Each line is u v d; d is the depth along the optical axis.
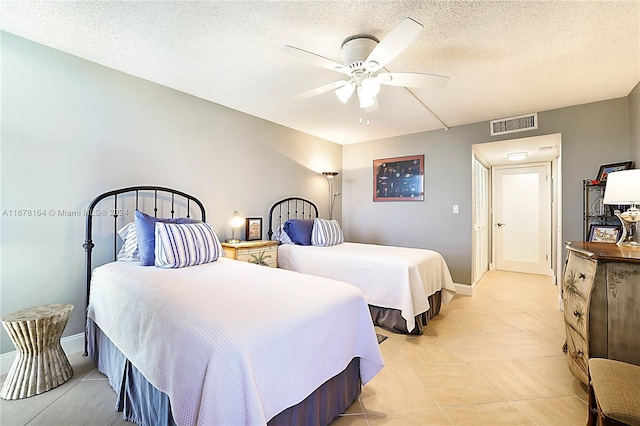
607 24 1.82
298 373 1.26
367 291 2.87
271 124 3.89
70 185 2.25
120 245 2.50
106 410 1.61
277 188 3.99
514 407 1.68
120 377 1.68
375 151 4.80
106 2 1.66
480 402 1.73
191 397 1.06
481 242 4.95
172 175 2.87
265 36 1.98
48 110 2.14
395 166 4.58
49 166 2.15
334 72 2.51
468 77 2.55
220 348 1.05
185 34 1.97
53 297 2.17
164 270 1.98
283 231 3.80
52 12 1.75
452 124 3.95
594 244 2.10
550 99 3.07
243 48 2.13
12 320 1.68
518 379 1.96
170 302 1.39
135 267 2.05
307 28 1.88
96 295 1.98
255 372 1.08
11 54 1.99
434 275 3.04
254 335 1.13
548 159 4.88
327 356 1.42
